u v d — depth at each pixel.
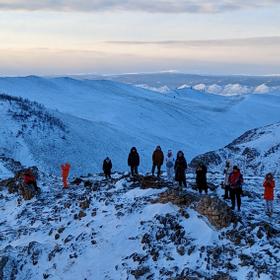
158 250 16.48
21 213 23.88
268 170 49.47
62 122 92.94
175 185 22.45
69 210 22.31
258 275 13.70
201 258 15.38
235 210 18.48
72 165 74.00
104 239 18.17
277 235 15.48
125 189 23.42
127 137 107.06
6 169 38.38
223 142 147.62
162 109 186.25
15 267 17.97
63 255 18.06
